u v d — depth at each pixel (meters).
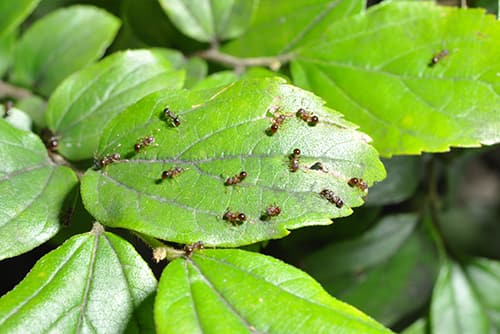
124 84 0.22
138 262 0.20
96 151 0.21
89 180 0.20
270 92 0.20
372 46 0.23
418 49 0.22
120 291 0.20
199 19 0.24
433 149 0.22
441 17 0.22
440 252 0.26
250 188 0.20
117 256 0.20
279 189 0.20
